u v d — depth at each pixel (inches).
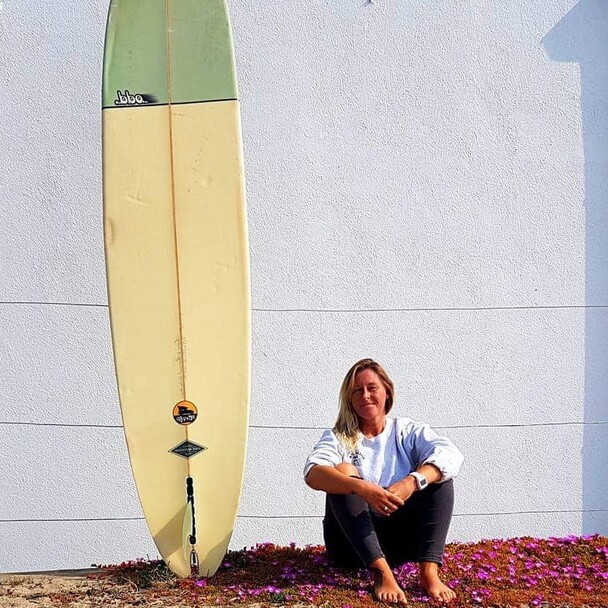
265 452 189.5
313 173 190.5
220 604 129.2
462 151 192.2
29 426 188.1
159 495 143.7
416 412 190.7
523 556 154.9
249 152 189.8
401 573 139.7
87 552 188.5
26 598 135.4
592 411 192.5
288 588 134.6
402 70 191.6
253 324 189.8
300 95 190.7
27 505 187.9
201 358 145.6
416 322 191.2
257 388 189.5
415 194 191.5
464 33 192.4
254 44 190.2
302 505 189.5
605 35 193.3
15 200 188.5
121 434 189.5
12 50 189.0
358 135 191.2
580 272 193.3
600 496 192.5
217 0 151.1
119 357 145.3
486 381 191.8
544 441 192.2
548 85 193.3
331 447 134.2
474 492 191.2
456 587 134.5
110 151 148.0
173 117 148.9
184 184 147.9
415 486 125.0
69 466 188.7
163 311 146.1
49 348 188.5
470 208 192.2
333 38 191.3
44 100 189.3
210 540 143.1
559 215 193.2
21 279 188.2
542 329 192.5
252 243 189.8
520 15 193.0
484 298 191.9
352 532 127.3
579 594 134.3
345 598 128.3
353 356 190.5
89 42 190.5
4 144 188.5
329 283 190.4
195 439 144.4
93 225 189.5
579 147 193.2
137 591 137.8
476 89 192.4
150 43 150.3
